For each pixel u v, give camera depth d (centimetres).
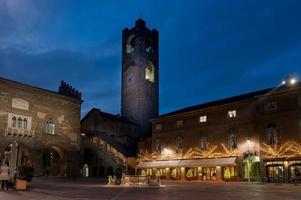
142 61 11331
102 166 8838
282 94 6150
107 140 9031
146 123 10975
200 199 2330
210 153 7112
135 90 11100
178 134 7844
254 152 6384
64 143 7462
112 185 4541
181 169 7519
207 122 7331
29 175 4631
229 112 6975
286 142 5938
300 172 5647
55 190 3391
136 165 8600
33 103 6931
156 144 8294
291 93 6028
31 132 6756
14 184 3378
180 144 7775
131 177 4562
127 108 11188
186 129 7706
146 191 3291
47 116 7175
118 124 9906
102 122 10000
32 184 4709
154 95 11494
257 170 6681
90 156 9169
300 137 5778
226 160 6725
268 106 6325
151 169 8231
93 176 8950
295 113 5912
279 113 6125
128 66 11481
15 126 6531
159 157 8156
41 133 6994
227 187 4094
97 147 9056
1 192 2955
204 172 7081
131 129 10419
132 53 11525
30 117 6819
